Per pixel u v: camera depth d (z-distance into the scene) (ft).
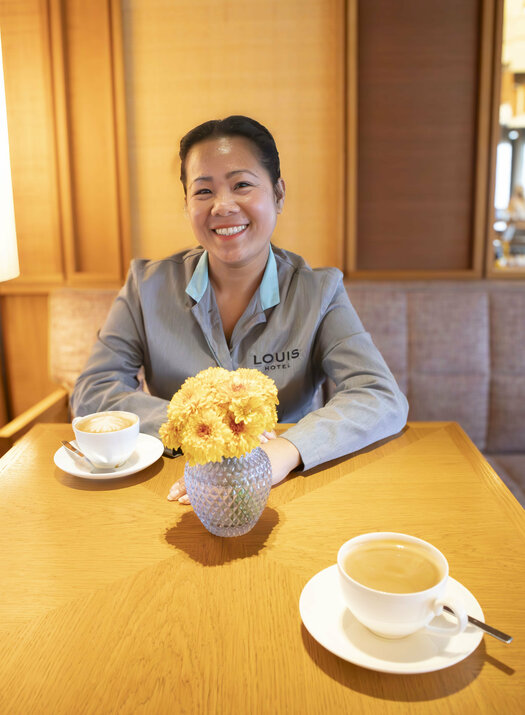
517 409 6.89
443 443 3.85
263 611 2.29
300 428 3.59
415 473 3.44
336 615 2.20
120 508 3.10
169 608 2.31
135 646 2.11
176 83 7.54
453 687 1.92
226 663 2.03
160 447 3.70
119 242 7.75
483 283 7.29
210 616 2.27
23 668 2.01
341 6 7.07
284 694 1.90
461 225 7.64
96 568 2.58
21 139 7.57
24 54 7.38
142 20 7.42
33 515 3.04
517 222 9.98
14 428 4.91
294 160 7.66
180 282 4.85
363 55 7.27
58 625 2.22
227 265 4.48
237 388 2.59
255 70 7.49
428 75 7.29
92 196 7.73
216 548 2.72
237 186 4.20
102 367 4.76
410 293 6.97
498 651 2.08
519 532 2.82
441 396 6.93
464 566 2.56
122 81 7.36
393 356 6.90
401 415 4.01
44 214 7.75
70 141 7.57
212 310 4.70
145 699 1.89
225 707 1.85
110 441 3.34
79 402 4.52
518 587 2.42
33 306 8.03
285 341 4.72
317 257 7.88
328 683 1.94
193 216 4.31
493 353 6.91
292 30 7.39
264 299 4.64
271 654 2.07
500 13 6.99
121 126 7.47
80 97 7.48
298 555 2.65
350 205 7.47
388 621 1.95
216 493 2.63
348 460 3.62
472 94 7.32
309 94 7.52
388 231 7.68
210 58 7.48
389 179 7.55
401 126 7.42
